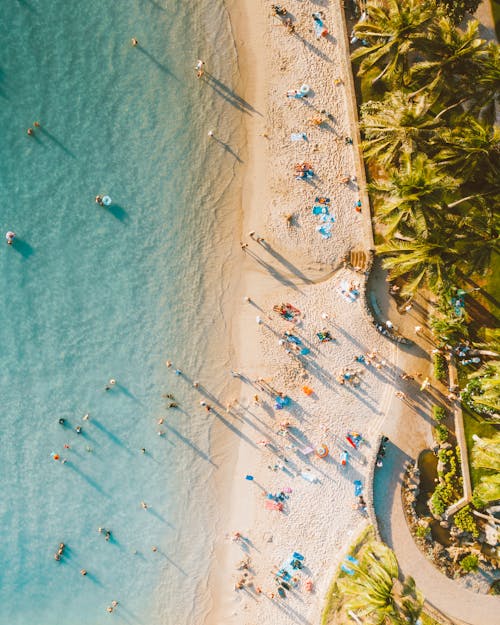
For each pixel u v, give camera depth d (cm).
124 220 3017
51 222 2988
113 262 3030
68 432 3072
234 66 2975
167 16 2942
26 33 2909
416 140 2383
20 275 2997
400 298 3072
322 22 2964
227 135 3009
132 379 3080
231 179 3027
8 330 3011
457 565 3083
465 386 3058
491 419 3042
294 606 3086
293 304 3081
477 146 2372
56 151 2962
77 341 3045
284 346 3078
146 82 2967
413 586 2697
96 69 2948
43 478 3081
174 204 3027
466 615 3073
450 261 2500
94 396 3073
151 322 3064
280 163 3022
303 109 3003
